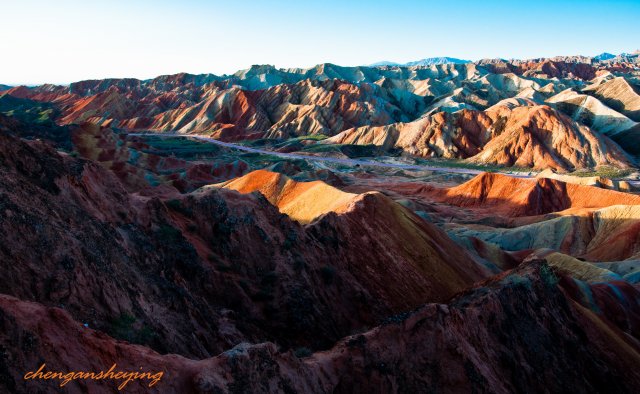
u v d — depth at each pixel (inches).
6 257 510.3
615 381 1004.6
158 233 946.1
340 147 6924.2
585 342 1054.4
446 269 1637.6
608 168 5757.9
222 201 1175.6
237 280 1000.9
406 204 3491.6
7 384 351.3
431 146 7047.2
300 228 1307.8
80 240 636.1
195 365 499.8
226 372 512.7
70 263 567.5
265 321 948.6
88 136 3782.0
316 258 1232.8
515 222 3319.4
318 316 1019.3
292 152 6752.0
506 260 2326.5
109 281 604.4
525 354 893.2
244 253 1097.4
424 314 773.9
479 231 3031.5
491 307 918.4
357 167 5812.0
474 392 711.1
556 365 916.6
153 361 467.8
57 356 393.4
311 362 665.0
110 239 743.7
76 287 552.1
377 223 1577.3
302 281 1086.4
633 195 3499.0
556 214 3169.3
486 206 3934.5
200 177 3828.7
